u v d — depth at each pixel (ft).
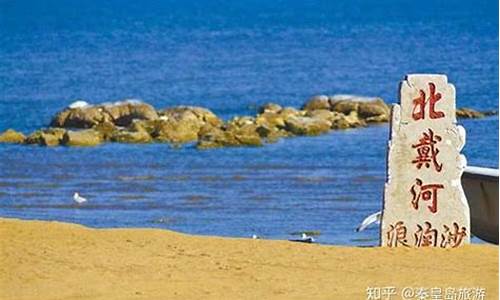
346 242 190.29
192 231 215.72
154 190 270.87
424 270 117.60
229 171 303.89
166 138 368.27
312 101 442.91
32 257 119.75
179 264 118.11
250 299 107.65
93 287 111.04
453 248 126.21
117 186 278.67
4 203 253.03
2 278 113.60
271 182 281.95
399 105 126.21
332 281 113.39
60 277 113.91
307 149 347.15
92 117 430.20
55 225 132.05
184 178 291.38
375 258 121.60
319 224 217.77
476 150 355.77
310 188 270.26
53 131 376.48
